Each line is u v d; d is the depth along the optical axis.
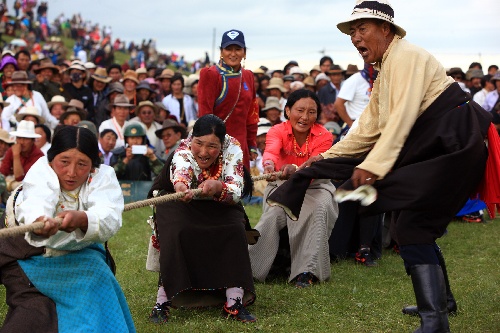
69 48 47.06
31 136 9.46
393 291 6.16
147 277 6.57
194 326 5.12
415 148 4.46
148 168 10.52
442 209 4.43
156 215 5.36
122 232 8.65
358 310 5.57
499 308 5.53
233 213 5.38
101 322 4.02
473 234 9.03
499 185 4.54
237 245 5.29
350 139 5.07
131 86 13.84
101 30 53.03
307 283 6.30
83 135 4.00
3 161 9.70
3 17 46.16
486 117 4.57
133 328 4.31
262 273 6.42
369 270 7.03
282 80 15.47
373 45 4.67
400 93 4.43
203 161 5.19
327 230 6.50
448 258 7.65
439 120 4.45
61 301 4.02
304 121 6.48
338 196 4.38
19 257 4.08
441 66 4.61
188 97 14.22
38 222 3.65
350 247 7.62
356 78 9.12
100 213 3.93
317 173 5.06
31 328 3.88
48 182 3.98
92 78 14.20
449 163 4.32
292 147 6.62
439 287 4.48
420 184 4.32
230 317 5.29
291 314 5.48
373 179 4.35
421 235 4.48
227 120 7.21
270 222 6.46
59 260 4.08
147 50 48.72
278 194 5.13
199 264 5.20
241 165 5.35
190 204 5.29
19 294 4.04
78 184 4.06
